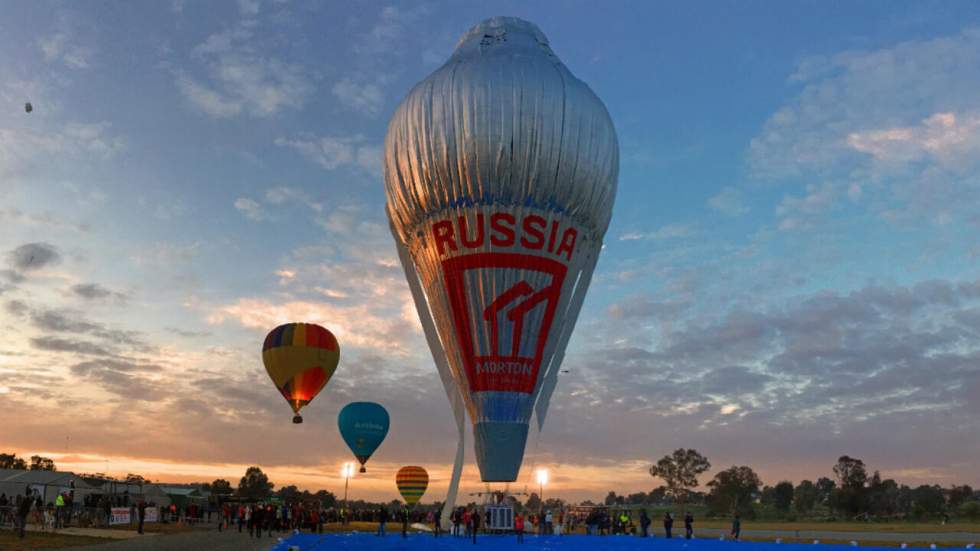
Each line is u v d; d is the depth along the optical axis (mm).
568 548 37906
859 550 39312
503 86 42312
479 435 42375
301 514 54344
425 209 43625
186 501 85750
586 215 43812
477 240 42344
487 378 42312
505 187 42062
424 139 42906
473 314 42594
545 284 42750
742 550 37531
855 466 138250
